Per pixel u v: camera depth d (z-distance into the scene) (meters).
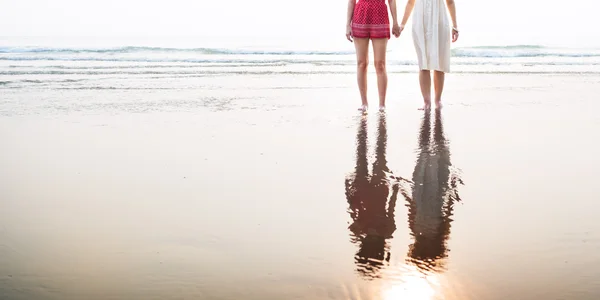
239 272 2.08
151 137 4.72
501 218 2.72
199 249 2.31
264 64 11.44
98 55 13.40
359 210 2.86
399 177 3.52
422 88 6.36
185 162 3.87
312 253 2.27
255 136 4.78
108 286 1.96
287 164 3.83
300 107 6.38
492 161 3.92
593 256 2.23
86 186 3.28
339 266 2.14
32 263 2.15
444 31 6.23
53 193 3.13
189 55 13.73
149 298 1.87
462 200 3.02
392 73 9.95
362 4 6.18
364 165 3.83
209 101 6.74
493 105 6.54
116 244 2.36
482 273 2.08
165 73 9.77
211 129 5.07
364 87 6.41
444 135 4.86
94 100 6.75
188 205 2.92
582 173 3.58
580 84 8.35
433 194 3.14
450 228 2.58
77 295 1.89
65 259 2.20
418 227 2.60
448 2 6.20
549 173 3.58
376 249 2.32
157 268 2.12
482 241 2.41
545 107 6.34
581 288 1.95
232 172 3.61
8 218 2.71
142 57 12.84
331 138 4.73
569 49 14.54
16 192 3.15
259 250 2.30
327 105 6.55
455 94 7.47
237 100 6.84
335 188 3.26
